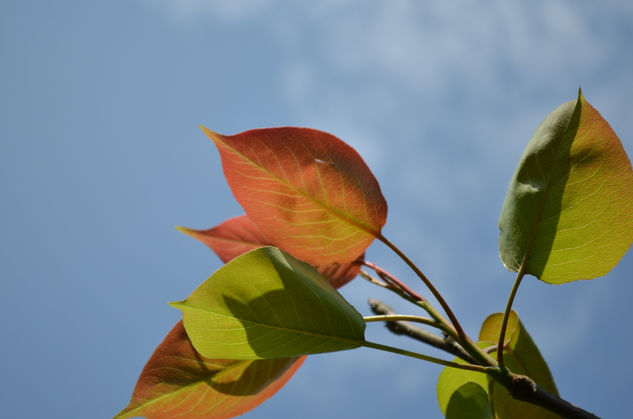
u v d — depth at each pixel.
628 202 0.54
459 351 0.60
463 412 0.58
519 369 0.60
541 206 0.55
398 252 0.57
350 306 0.55
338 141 0.56
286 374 0.58
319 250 0.57
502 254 0.56
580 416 0.54
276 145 0.56
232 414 0.57
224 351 0.54
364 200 0.57
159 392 0.56
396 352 0.54
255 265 0.54
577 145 0.55
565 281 0.56
